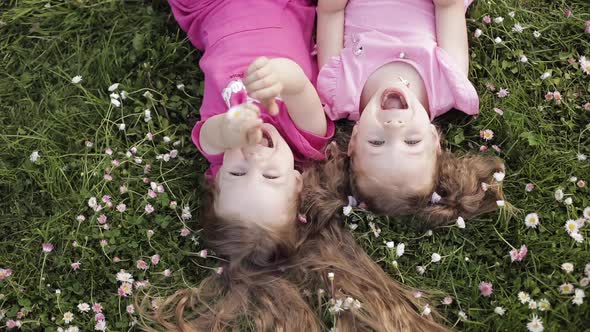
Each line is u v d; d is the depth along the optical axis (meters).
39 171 2.41
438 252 2.29
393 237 2.32
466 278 2.26
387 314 2.19
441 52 2.29
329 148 2.36
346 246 2.29
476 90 2.45
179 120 2.51
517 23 2.48
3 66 2.55
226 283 2.27
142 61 2.54
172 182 2.41
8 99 2.52
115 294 2.28
